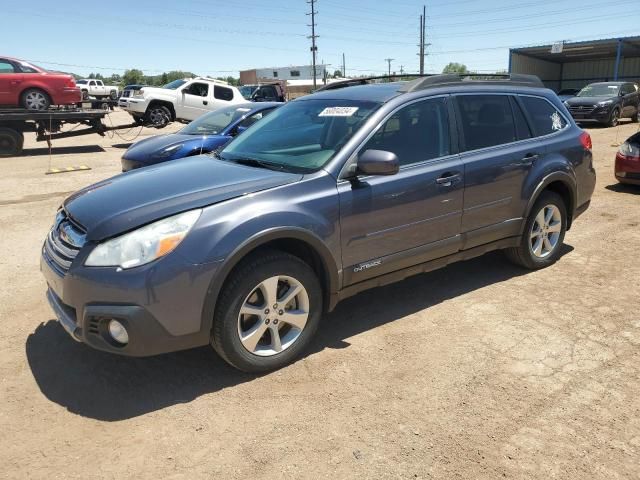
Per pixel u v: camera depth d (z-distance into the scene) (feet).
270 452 8.66
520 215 15.15
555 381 10.48
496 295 14.62
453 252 13.82
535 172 15.15
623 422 9.24
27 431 9.23
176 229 9.51
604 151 43.16
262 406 9.84
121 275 9.18
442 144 13.30
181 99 61.36
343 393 10.21
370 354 11.63
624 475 8.04
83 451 8.74
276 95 89.04
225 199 10.19
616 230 20.63
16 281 16.30
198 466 8.38
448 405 9.78
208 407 9.84
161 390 10.39
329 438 8.96
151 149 25.71
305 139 12.81
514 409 9.64
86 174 37.50
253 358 10.59
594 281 15.51
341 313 13.73
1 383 10.68
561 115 16.65
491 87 14.80
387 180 11.99
